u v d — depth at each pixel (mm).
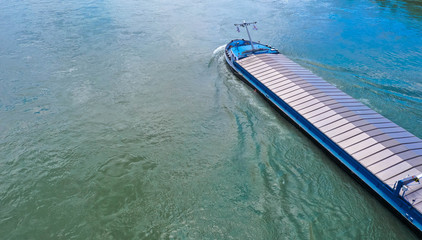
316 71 39656
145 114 32344
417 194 19672
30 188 23719
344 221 20656
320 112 27984
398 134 24797
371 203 21734
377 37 50344
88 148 27656
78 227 20734
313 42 49125
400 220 20062
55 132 29625
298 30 54375
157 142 28469
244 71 37156
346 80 37312
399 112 31406
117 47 47906
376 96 34031
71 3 69688
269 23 58125
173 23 58750
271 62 37250
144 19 60625
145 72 40656
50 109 32969
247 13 64250
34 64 42188
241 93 35531
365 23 56969
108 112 32594
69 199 22812
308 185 23406
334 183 23500
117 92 36125
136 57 44875
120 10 65938
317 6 68500
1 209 22078
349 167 23438
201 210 21766
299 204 21922
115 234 20219
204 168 25438
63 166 25766
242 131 29484
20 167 25609
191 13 64688
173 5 70375
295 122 28891
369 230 20062
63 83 37719
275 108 31766
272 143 27688
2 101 34188
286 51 46094
